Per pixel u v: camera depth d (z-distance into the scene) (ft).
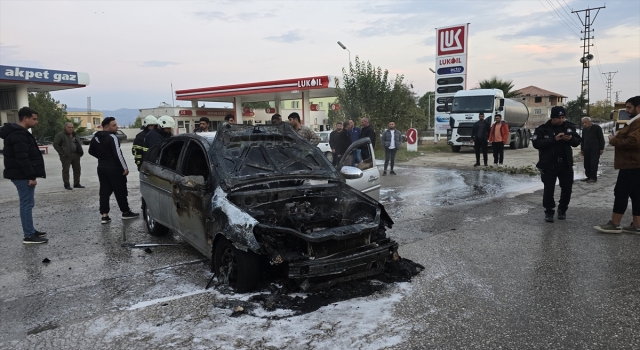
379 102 73.00
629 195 20.68
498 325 11.83
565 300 13.38
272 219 14.76
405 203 30.07
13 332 11.87
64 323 12.37
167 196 19.03
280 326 11.83
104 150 24.27
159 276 16.07
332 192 17.37
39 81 91.97
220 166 16.12
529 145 95.09
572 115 221.87
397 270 15.72
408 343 10.94
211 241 15.30
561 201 23.97
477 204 29.27
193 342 11.09
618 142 19.95
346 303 13.26
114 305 13.53
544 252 18.20
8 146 19.84
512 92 126.72
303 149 18.66
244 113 170.09
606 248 18.56
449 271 16.08
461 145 73.20
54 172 52.54
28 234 20.45
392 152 45.91
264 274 15.20
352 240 14.24
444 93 85.35
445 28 82.94
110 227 23.94
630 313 12.42
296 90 111.34
